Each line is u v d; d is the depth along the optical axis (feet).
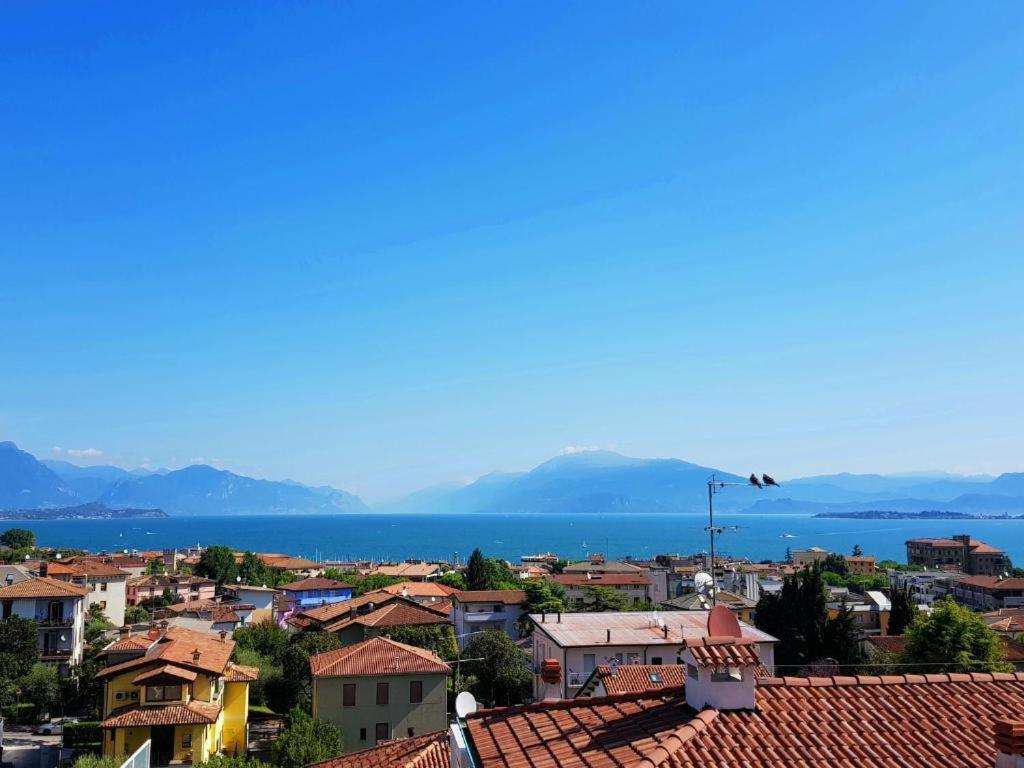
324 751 166.61
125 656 188.85
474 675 260.62
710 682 49.29
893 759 43.70
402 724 200.95
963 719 47.96
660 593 467.11
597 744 48.26
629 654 204.13
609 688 137.59
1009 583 468.34
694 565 584.81
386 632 287.69
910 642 223.30
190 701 178.60
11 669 245.24
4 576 335.06
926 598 506.89
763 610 249.96
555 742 50.57
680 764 42.70
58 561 429.79
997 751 42.86
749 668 49.44
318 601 499.92
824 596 237.04
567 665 200.95
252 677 204.23
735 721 47.60
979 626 211.41
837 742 45.39
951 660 206.28
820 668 158.10
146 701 174.09
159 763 168.04
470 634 341.41
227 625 366.43
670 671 144.36
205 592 534.37
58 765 184.14
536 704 58.49
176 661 178.29
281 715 242.78
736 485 176.24
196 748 170.09
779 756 43.83
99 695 242.78
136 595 491.31
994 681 53.06
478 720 59.16
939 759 43.65
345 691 200.13
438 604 412.98
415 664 205.98
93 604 378.12
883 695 51.06
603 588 428.56
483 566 504.02
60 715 244.01
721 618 54.90
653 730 48.16
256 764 130.93
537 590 375.86
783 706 49.29
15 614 271.49
